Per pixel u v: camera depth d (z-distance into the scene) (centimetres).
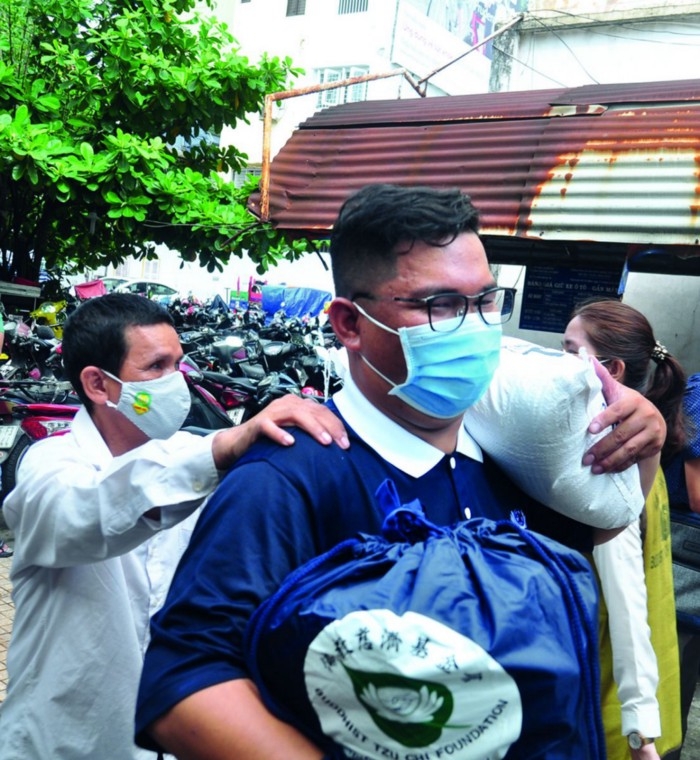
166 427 169
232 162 764
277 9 1786
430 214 108
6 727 147
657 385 213
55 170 581
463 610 83
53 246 798
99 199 622
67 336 168
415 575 87
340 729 84
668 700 194
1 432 494
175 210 619
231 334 1000
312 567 94
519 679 81
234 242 637
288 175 473
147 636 159
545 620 87
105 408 167
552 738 85
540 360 122
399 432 115
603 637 186
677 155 362
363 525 107
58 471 139
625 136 378
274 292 1570
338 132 473
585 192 376
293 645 87
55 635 145
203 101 682
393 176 436
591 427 119
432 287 109
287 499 102
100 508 127
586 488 122
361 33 1664
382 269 110
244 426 121
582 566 101
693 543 233
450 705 80
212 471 123
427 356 110
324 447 108
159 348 166
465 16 1683
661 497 200
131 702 149
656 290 604
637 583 176
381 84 1574
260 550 99
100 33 684
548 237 380
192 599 97
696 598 232
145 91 673
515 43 733
